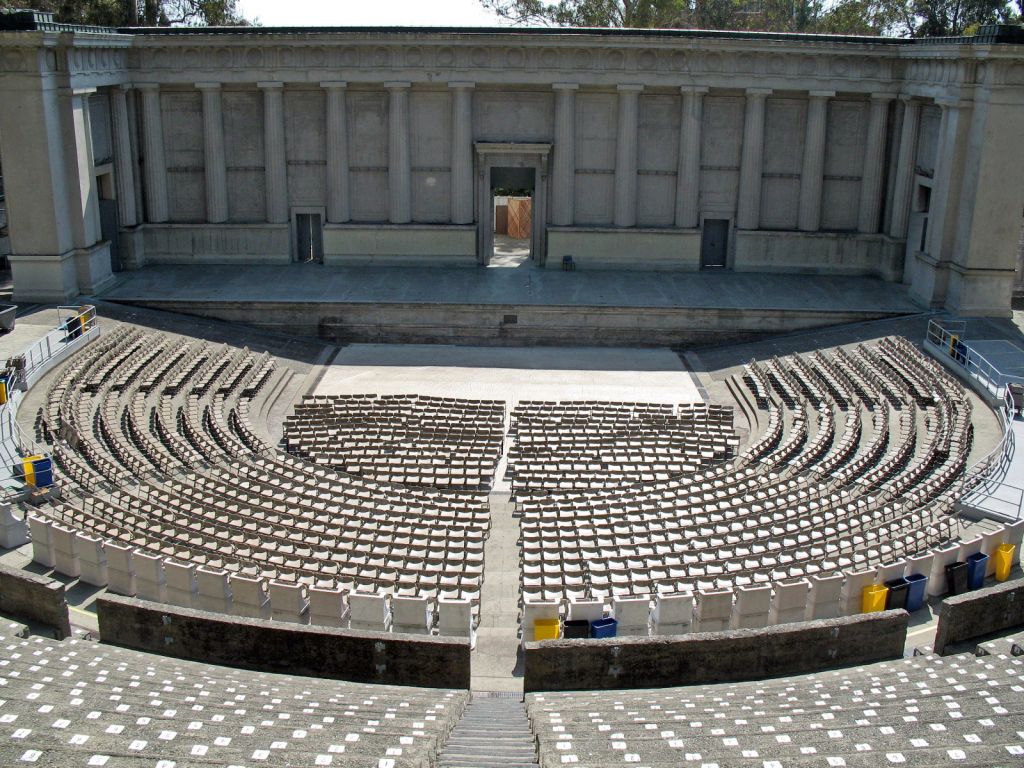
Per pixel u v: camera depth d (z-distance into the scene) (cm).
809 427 4269
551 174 6306
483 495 3622
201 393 4459
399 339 5591
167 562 2688
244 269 6241
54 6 7525
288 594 2617
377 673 2320
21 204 5234
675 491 3494
